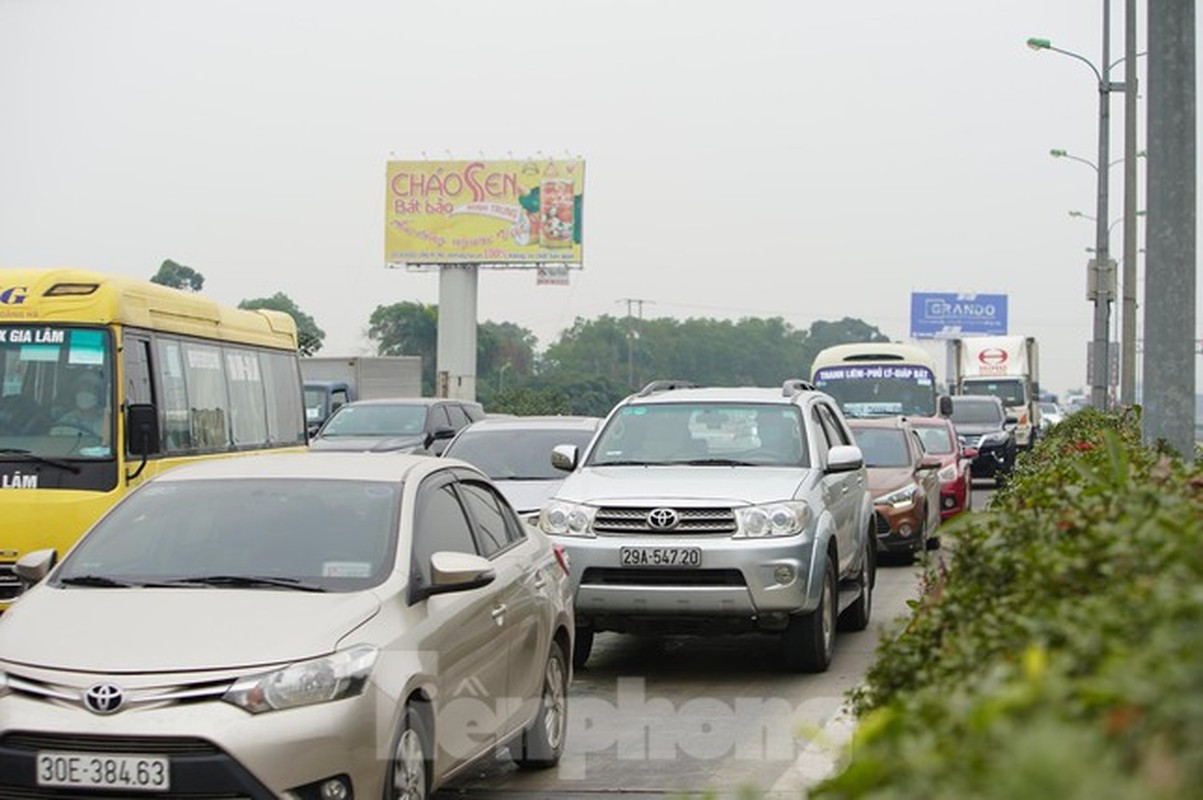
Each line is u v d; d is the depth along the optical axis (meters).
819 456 13.99
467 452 18.78
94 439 14.84
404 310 104.00
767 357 122.62
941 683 4.48
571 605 10.34
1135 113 31.97
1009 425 46.06
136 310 15.85
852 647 14.57
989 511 6.98
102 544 8.52
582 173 81.12
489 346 110.38
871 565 16.25
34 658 7.25
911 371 37.12
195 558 8.25
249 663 7.11
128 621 7.52
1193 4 12.63
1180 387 12.70
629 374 100.19
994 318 92.31
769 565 12.31
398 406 29.47
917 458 23.09
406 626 7.69
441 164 82.12
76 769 6.93
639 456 14.14
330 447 27.67
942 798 2.82
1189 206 12.68
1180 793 2.58
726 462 13.88
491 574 8.11
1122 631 3.57
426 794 7.69
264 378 20.88
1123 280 32.19
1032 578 4.92
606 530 12.65
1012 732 2.89
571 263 81.19
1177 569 3.98
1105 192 40.75
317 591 7.85
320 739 6.98
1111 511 5.50
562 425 19.45
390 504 8.54
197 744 6.89
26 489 14.64
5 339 15.16
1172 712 2.77
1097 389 39.97
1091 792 2.53
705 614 12.41
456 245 81.88
